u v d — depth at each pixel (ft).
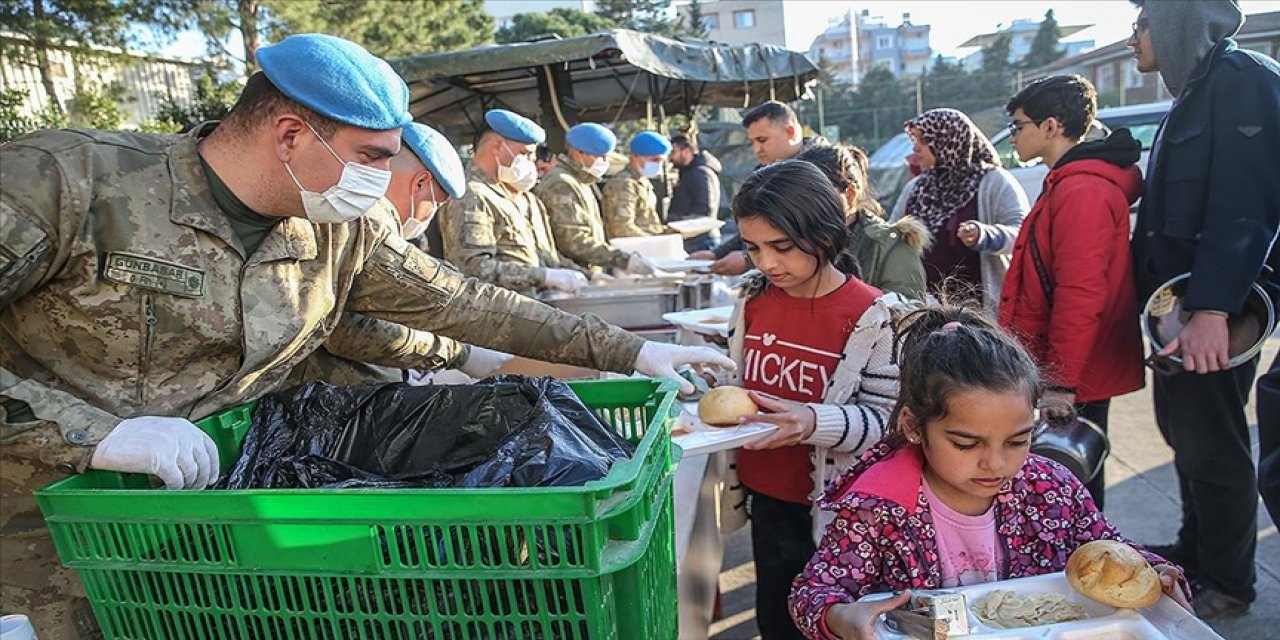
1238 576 7.73
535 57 17.49
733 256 12.92
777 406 5.61
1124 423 13.99
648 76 23.25
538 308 5.63
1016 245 7.91
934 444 3.91
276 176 4.39
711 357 5.71
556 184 14.17
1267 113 6.45
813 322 5.87
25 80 35.76
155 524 3.14
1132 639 3.27
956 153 10.12
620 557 2.86
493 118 11.37
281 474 3.99
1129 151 7.41
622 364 5.65
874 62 195.93
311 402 4.42
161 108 39.83
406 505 2.87
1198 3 6.89
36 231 3.86
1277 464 4.92
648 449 3.23
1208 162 6.69
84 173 4.04
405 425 4.33
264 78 4.29
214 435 4.30
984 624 3.45
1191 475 7.55
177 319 4.33
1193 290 6.47
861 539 4.14
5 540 4.36
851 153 7.91
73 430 3.56
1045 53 129.59
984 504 4.18
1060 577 3.70
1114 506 10.68
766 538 6.41
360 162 4.43
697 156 24.54
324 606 3.17
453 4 49.83
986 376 3.71
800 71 23.03
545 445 3.48
